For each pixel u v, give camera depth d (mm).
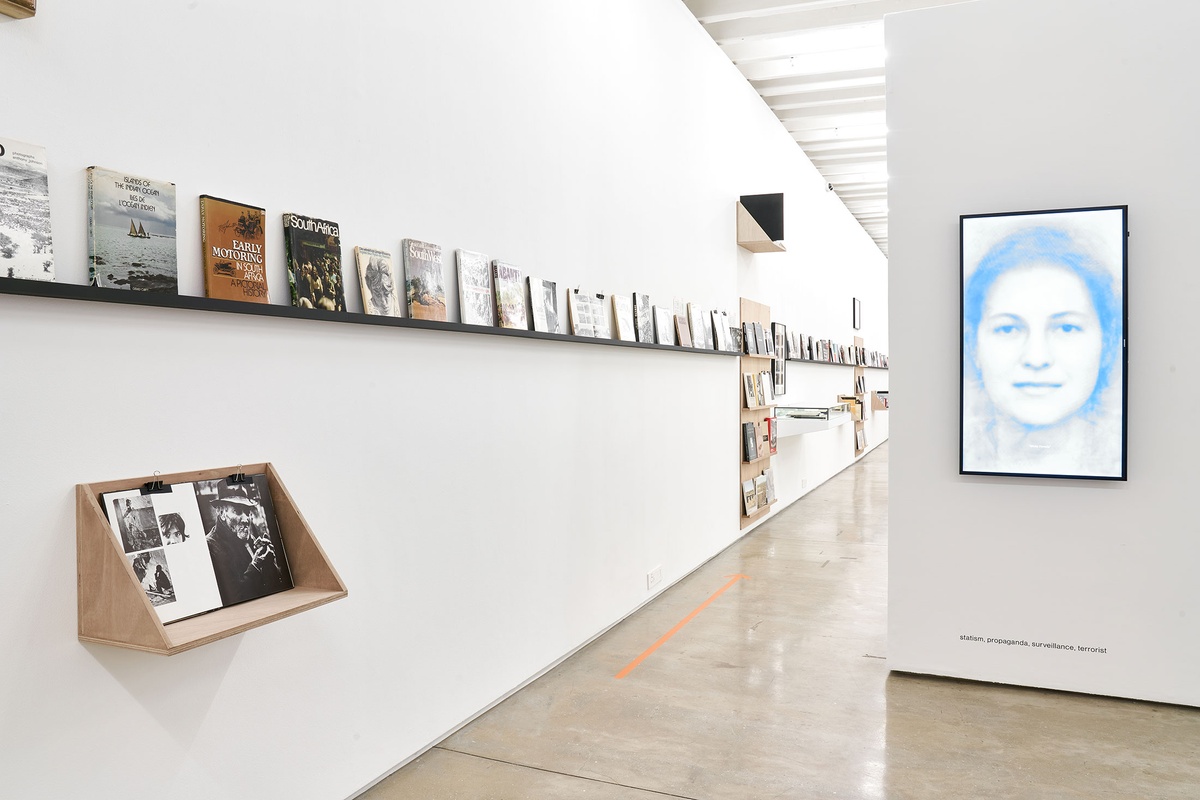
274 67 2318
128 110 1903
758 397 7453
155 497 1920
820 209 11086
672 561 5445
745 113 7355
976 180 3758
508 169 3504
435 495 2988
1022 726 3232
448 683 3066
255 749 2219
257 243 2232
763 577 5691
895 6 6914
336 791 2512
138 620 1671
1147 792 2693
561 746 3014
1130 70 3527
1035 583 3662
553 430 3854
